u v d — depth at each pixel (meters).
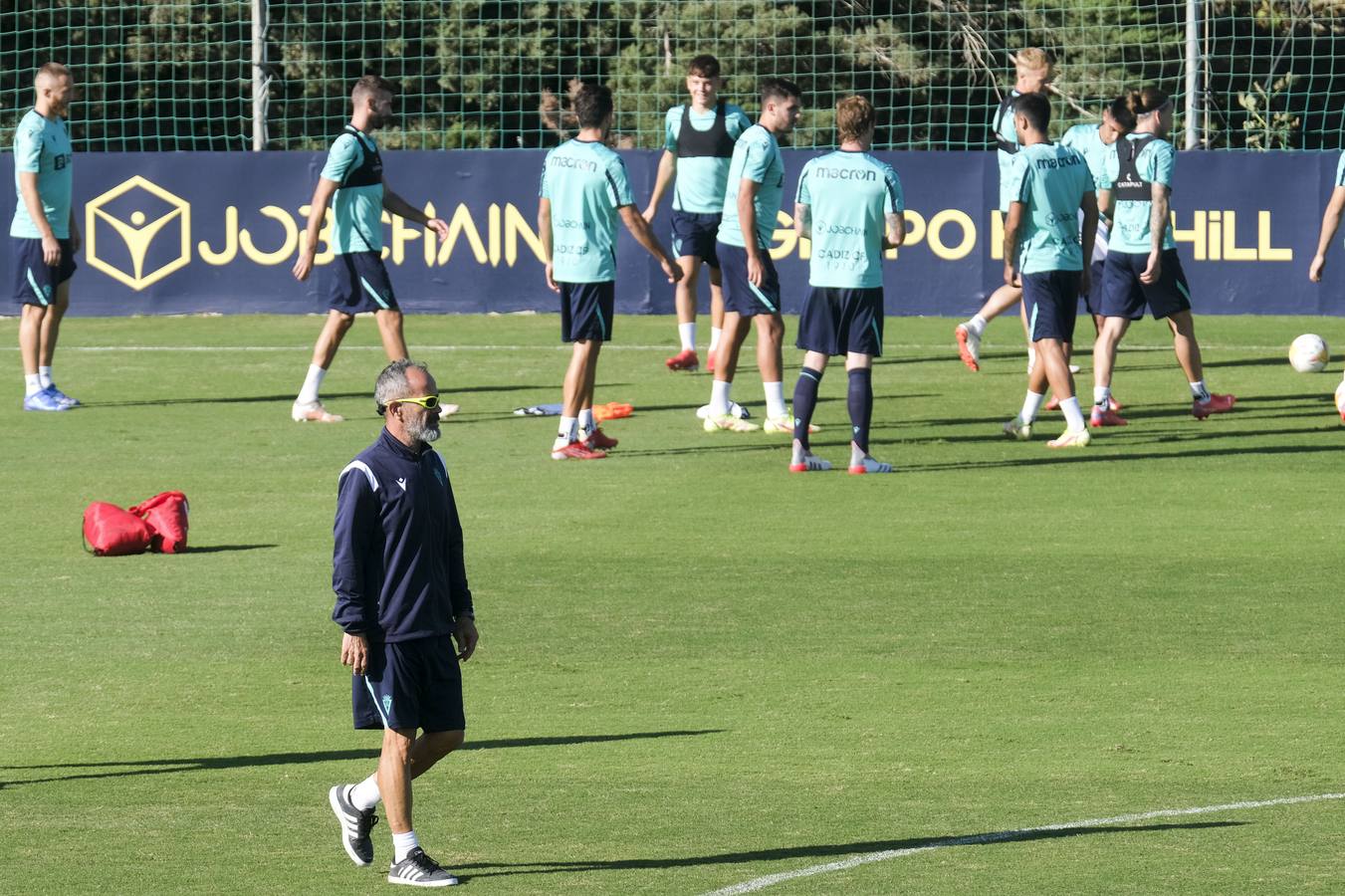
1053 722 14.73
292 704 15.58
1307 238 41.84
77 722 15.09
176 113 63.50
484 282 44.31
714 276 35.75
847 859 11.54
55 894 11.02
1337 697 15.30
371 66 62.66
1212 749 13.95
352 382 35.22
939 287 43.19
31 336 32.12
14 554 21.48
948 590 19.22
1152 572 19.88
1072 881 11.04
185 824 12.45
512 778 13.54
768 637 17.48
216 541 22.14
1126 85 62.19
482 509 23.64
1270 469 25.81
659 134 61.59
